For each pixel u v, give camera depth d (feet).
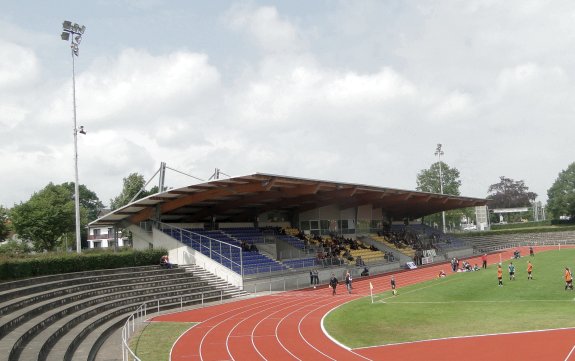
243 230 185.98
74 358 63.16
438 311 94.73
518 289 118.83
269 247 184.55
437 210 287.28
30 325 68.44
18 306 75.72
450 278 155.33
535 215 461.78
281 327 85.10
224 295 126.82
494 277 145.89
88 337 75.31
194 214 177.27
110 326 83.92
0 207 216.13
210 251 144.15
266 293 136.36
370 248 229.66
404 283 152.05
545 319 80.94
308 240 200.85
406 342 70.59
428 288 131.85
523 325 77.30
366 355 64.49
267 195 162.81
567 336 69.00
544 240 322.75
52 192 227.61
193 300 116.67
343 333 78.59
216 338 77.25
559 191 365.81
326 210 227.40
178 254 150.71
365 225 252.83
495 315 87.40
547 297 105.81
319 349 68.49
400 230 282.15
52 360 58.65
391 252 232.32
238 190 142.31
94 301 95.40
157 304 108.99
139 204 150.10
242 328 85.20
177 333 81.56
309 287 150.82
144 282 119.24
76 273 108.68
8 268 96.99
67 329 75.77
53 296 89.40
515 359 59.11
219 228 181.78
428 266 218.38
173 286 122.42
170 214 172.14
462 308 96.84
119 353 68.39
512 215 536.42
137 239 162.50
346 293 132.16
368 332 78.59
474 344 67.21
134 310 101.45
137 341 75.72
